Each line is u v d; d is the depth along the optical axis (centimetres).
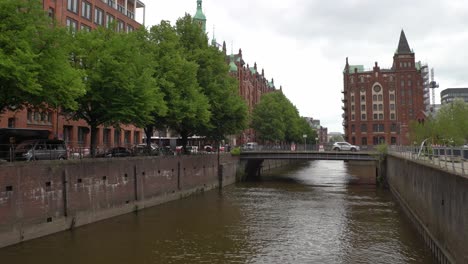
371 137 12219
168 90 3781
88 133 5225
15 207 2192
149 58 3538
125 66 2994
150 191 3653
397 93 12094
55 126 4575
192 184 4547
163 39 4131
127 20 6322
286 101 10256
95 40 2992
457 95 17600
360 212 3403
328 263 2017
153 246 2297
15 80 2066
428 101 15750
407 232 2677
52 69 2336
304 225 2883
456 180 1655
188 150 5162
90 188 2834
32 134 3241
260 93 13488
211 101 4638
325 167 10262
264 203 3878
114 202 3120
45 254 2081
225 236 2550
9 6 2100
